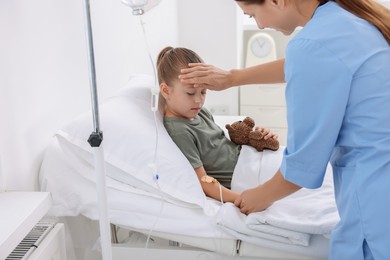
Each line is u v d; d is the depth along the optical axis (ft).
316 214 4.00
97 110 3.18
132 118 4.52
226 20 9.14
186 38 9.39
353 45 3.08
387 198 3.01
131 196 4.22
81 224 4.79
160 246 4.29
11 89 3.97
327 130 3.14
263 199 3.89
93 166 4.33
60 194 4.27
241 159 4.98
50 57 4.61
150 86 5.14
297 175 3.36
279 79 4.76
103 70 5.79
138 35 7.00
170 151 4.37
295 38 3.23
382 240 3.05
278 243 3.88
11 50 3.96
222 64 9.40
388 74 3.07
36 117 4.38
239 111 9.83
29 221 3.35
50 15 4.59
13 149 4.01
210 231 4.01
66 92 4.95
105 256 3.49
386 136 3.05
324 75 3.05
